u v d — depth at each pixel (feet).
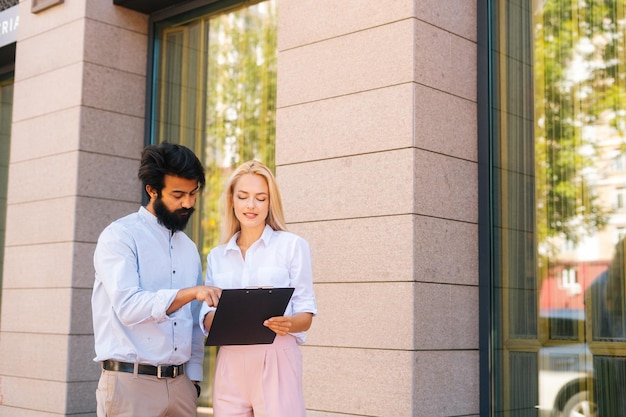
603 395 15.80
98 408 11.40
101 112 24.17
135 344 11.26
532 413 16.69
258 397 11.55
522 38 17.60
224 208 12.20
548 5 17.25
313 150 18.13
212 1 23.38
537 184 17.07
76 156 23.63
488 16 18.12
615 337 15.72
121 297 10.94
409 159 16.40
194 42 24.04
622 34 16.17
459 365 16.85
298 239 11.95
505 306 17.30
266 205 11.93
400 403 15.93
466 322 17.15
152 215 11.81
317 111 18.17
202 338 12.22
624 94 16.06
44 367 23.73
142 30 25.23
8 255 25.79
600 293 15.99
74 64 24.14
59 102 24.53
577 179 16.53
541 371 16.65
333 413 16.99
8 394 24.93
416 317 16.05
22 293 24.98
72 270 23.25
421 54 16.85
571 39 16.89
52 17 25.23
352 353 16.83
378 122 17.03
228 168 22.61
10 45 27.43
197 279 12.23
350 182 17.37
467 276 17.30
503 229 17.51
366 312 16.71
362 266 16.92
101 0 24.40
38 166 25.00
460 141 17.54
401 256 16.29
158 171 11.36
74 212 23.41
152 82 25.05
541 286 16.81
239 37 22.79
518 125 17.49
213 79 23.35
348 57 17.75
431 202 16.67
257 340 11.01
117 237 11.32
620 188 15.94
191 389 11.78
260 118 21.91
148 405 11.25
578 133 16.62
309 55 18.49
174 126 24.30
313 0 18.54
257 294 10.44
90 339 23.49
